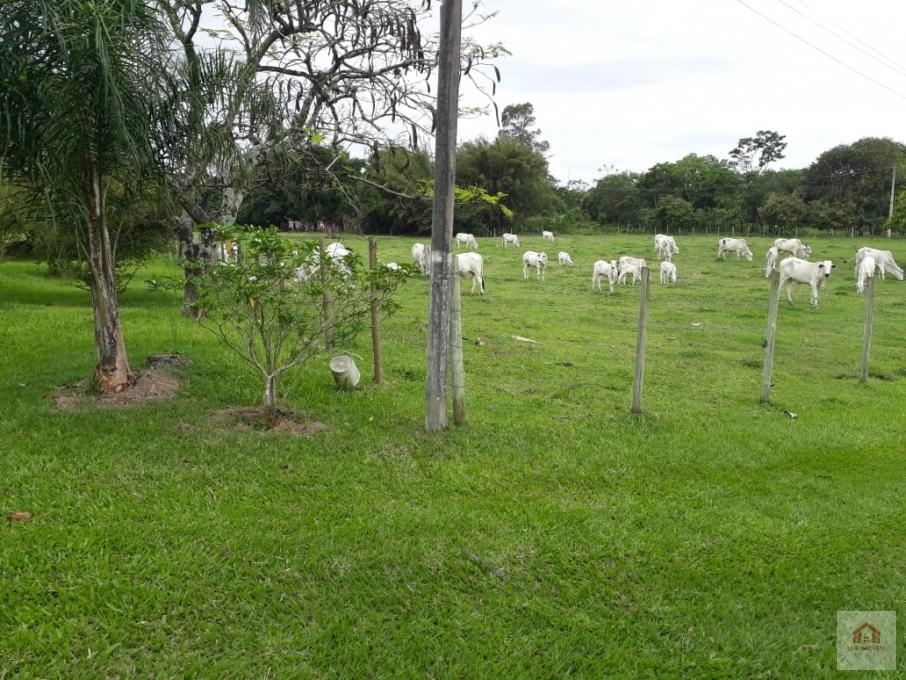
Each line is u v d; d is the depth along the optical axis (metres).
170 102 6.23
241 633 3.36
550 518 4.74
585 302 19.02
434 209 6.21
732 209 59.00
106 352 6.84
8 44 5.43
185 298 11.76
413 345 10.95
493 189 54.78
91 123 5.90
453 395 6.69
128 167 6.30
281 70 10.48
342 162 11.89
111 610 3.42
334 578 3.87
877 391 9.74
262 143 10.28
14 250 15.51
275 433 6.07
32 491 4.57
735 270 28.73
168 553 3.95
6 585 3.52
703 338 13.95
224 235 5.95
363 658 3.27
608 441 6.49
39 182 6.10
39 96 5.60
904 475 6.06
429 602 3.75
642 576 4.12
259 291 5.76
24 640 3.16
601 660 3.38
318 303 7.08
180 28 8.25
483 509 4.86
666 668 3.37
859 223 52.84
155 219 11.41
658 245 33.19
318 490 4.98
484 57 10.23
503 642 3.46
